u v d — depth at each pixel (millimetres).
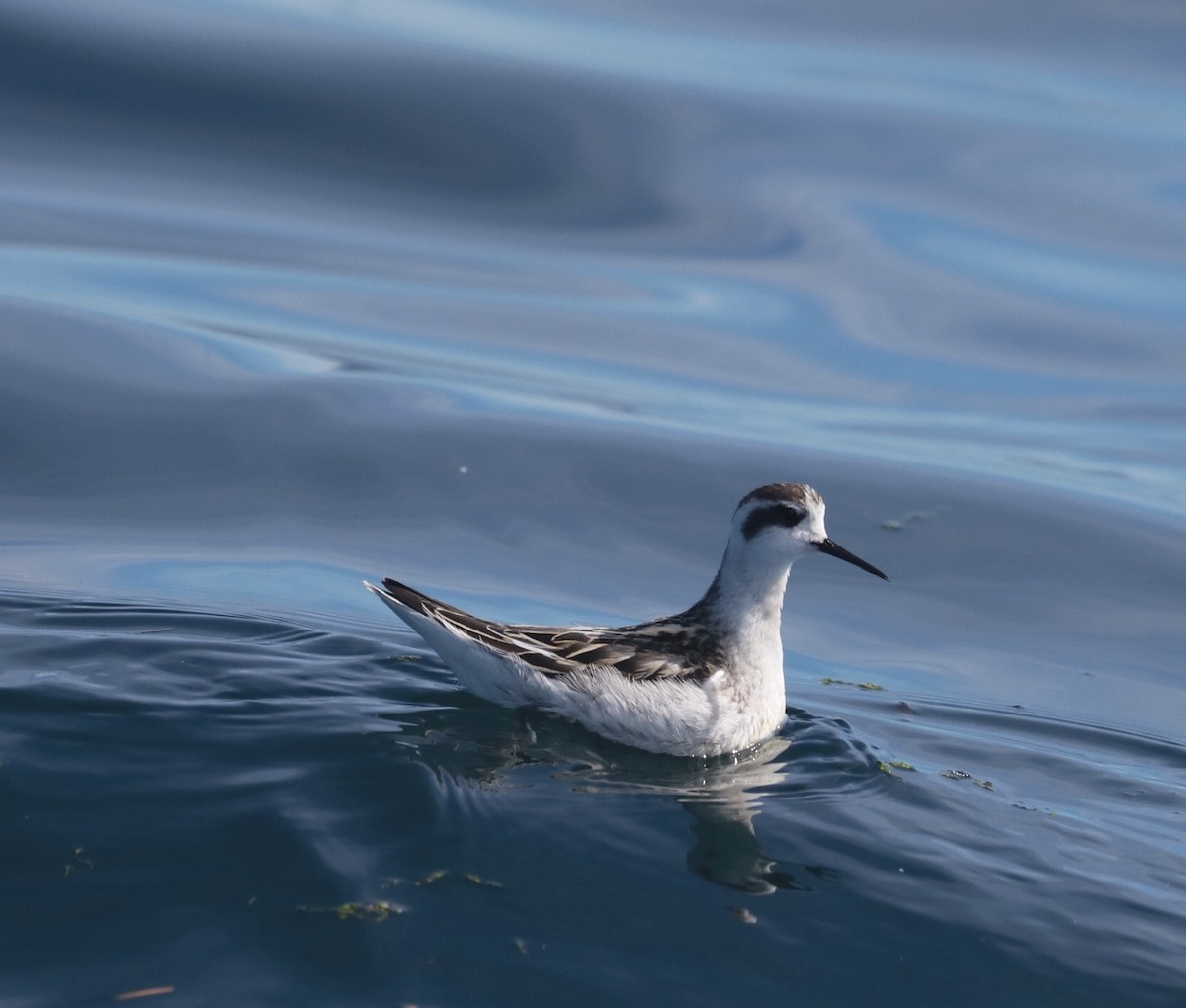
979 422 20219
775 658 12773
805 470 18562
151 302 20969
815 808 11047
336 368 20031
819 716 13344
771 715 12656
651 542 16859
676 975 8531
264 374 19609
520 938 8711
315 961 8289
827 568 17219
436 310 21984
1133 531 17641
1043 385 20938
